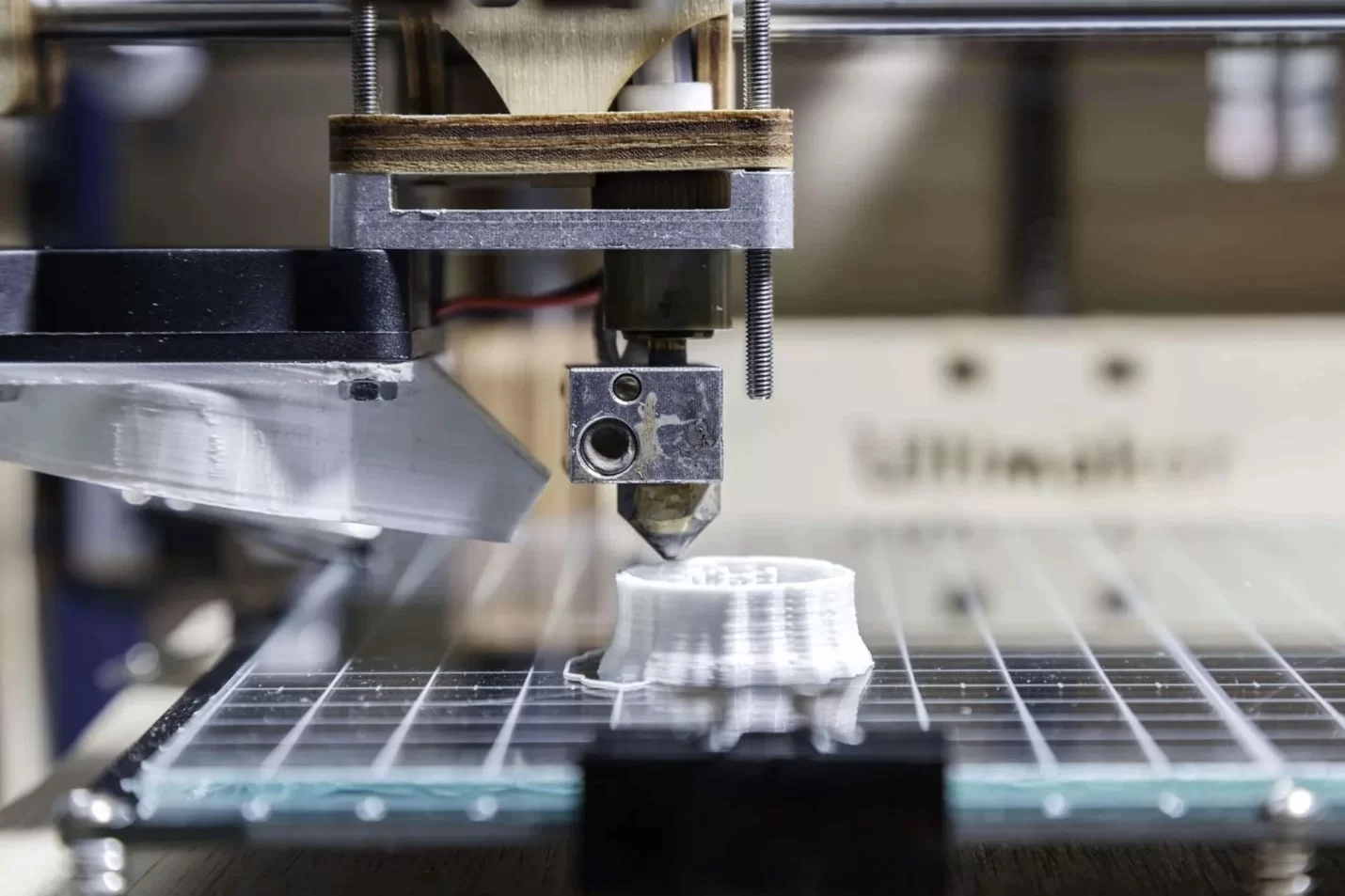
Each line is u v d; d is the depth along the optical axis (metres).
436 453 0.83
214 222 1.51
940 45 1.12
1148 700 0.75
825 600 0.80
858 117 1.54
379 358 0.76
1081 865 0.75
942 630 0.95
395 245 0.75
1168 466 1.49
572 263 1.08
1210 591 1.09
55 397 0.80
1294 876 0.63
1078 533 1.40
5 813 0.89
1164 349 1.49
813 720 0.71
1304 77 1.49
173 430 0.80
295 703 0.77
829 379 1.49
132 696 1.13
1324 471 1.49
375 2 0.74
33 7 0.86
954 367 1.49
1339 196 1.54
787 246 0.74
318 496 0.82
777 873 0.60
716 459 0.75
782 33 0.92
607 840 0.60
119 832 0.61
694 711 0.73
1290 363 1.48
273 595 1.34
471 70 0.80
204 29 0.88
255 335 0.76
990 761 0.64
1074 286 1.57
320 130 1.51
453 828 0.61
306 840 0.61
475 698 0.78
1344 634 0.93
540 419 1.39
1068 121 1.54
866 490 1.50
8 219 1.47
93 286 0.76
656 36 0.75
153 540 1.53
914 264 1.56
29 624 1.54
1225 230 1.55
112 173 1.50
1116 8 0.90
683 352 0.78
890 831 0.60
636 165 0.74
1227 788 0.61
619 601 0.82
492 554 1.30
